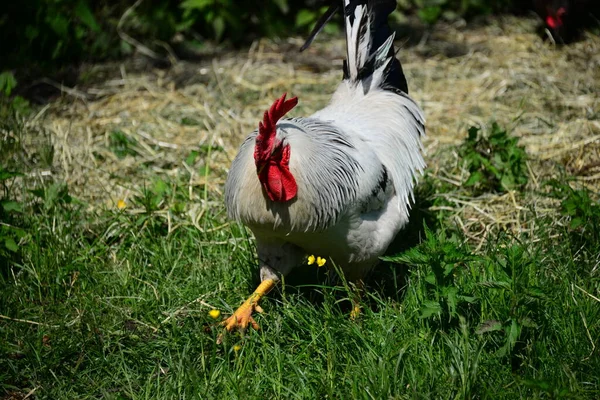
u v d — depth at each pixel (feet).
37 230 18.15
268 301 15.90
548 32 29.22
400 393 13.35
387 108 17.31
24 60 28.78
